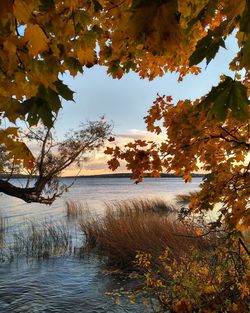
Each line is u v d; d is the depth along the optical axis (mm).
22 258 11391
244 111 1039
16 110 1090
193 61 1050
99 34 2086
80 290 8469
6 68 1067
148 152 2854
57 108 1115
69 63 1505
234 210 2988
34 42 1024
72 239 14055
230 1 873
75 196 48219
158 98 3107
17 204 34094
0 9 850
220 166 2994
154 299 5684
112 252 10070
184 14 1606
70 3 1474
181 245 8062
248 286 3924
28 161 1248
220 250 4129
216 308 3869
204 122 2688
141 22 792
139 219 12180
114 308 7125
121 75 2688
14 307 7621
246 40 857
